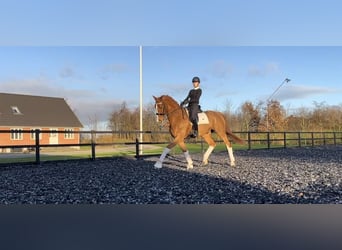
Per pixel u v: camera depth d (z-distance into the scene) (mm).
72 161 9883
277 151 15109
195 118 8227
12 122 29797
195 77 8352
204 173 7215
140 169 8133
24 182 6215
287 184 5723
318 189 5324
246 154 13195
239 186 5582
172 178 6531
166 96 8352
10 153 20719
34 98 34125
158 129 17266
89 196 5020
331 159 10633
